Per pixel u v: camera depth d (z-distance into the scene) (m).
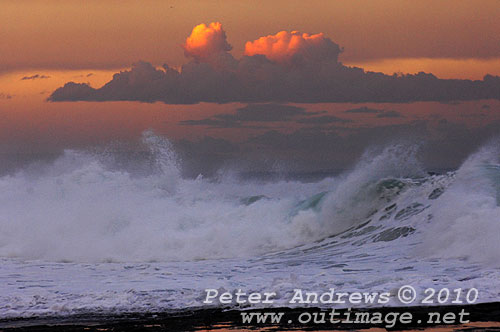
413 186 50.31
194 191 66.12
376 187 50.72
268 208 54.38
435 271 31.50
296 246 47.06
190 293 27.72
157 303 26.23
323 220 49.44
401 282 27.92
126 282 32.56
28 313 25.19
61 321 23.81
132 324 23.08
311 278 30.53
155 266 39.97
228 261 42.16
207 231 49.84
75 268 39.72
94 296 27.59
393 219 46.53
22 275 36.44
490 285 26.61
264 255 44.44
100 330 22.33
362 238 44.91
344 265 36.31
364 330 21.47
